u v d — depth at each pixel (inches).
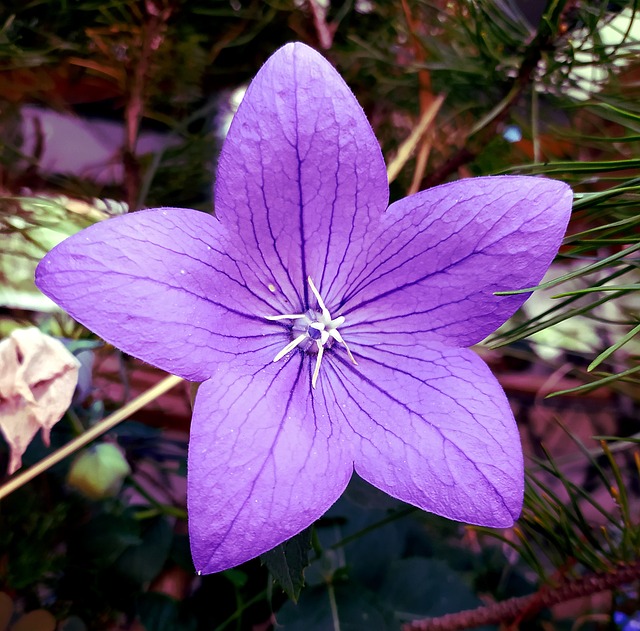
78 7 4.8
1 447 4.1
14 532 4.4
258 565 4.6
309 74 2.6
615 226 2.9
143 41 5.0
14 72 5.2
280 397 2.8
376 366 3.1
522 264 2.7
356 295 3.1
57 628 4.6
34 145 5.4
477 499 2.5
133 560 4.7
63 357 3.2
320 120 2.6
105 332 2.2
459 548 5.7
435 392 2.8
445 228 2.8
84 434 3.6
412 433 2.7
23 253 4.1
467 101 5.2
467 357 2.9
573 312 2.8
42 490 4.5
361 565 4.8
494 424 2.6
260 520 2.3
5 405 3.1
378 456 2.7
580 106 4.2
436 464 2.6
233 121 2.6
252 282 2.9
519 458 2.6
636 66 4.4
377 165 2.8
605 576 3.5
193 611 4.7
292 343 3.0
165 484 5.5
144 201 5.1
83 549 4.5
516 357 6.2
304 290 3.1
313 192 2.8
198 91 5.7
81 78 5.5
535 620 5.0
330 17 5.6
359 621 4.2
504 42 4.2
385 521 4.2
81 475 3.9
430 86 5.0
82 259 2.2
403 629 4.3
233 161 2.6
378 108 5.7
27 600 4.7
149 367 5.0
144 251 2.3
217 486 2.2
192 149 5.5
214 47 5.4
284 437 2.5
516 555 5.7
